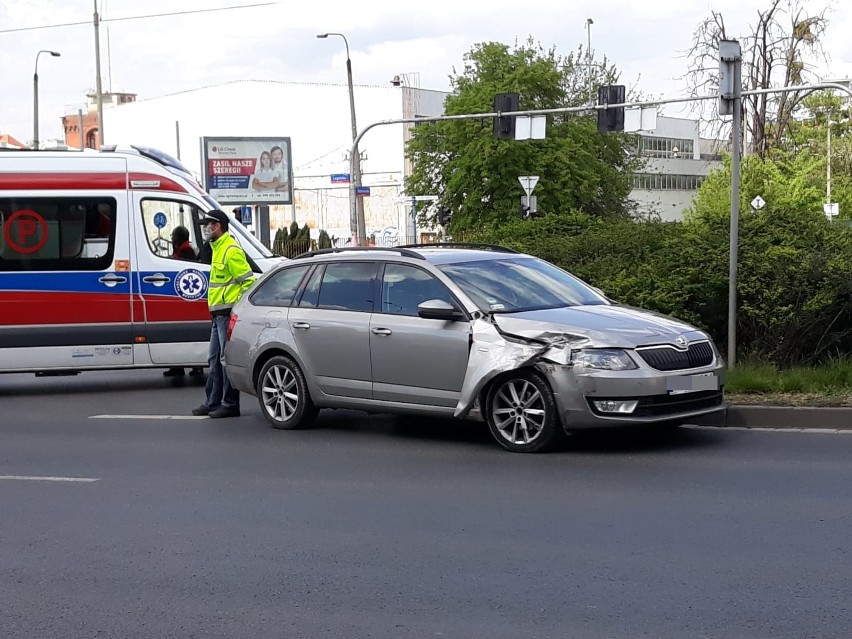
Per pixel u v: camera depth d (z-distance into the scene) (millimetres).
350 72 48844
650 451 9703
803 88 23562
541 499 8102
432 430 11250
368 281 11047
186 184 15359
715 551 6641
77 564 6895
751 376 11828
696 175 99438
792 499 7852
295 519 7816
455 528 7398
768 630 5309
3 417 13234
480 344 9922
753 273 13211
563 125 56656
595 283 14703
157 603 6086
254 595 6160
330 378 11125
